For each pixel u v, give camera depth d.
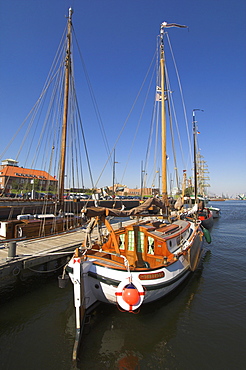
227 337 7.26
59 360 6.17
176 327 7.77
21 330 7.50
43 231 15.41
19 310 8.77
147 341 7.02
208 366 6.02
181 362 6.14
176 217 17.56
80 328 6.90
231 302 9.73
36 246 12.77
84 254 8.64
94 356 6.33
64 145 19.67
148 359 6.25
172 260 9.26
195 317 8.45
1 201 25.45
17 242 13.55
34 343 6.86
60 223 16.95
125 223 23.44
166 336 7.26
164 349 6.66
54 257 11.48
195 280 12.42
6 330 7.49
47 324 7.86
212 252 19.20
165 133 16.55
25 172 71.00
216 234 29.05
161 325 7.86
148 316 8.41
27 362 6.07
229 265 15.38
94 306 8.44
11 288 10.66
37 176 72.00
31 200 28.44
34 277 11.85
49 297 9.86
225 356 6.40
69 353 6.45
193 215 22.86
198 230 17.38
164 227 11.32
